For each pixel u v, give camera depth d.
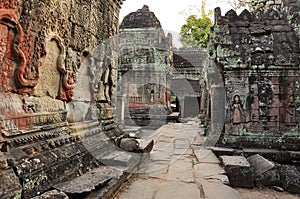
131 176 5.05
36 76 3.54
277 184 5.05
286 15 8.21
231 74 7.54
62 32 4.26
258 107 7.41
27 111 3.43
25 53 3.33
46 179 3.18
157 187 4.58
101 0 5.90
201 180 5.02
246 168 5.04
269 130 7.34
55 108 4.12
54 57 4.09
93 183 3.58
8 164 2.76
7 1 2.96
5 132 2.92
